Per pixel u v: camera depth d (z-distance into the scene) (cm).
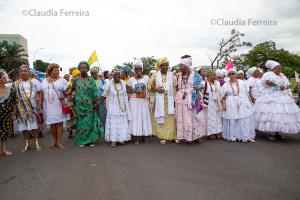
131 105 836
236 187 477
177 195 450
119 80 824
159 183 502
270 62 844
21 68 782
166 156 681
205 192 459
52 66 811
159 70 827
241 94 845
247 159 638
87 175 557
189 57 816
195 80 805
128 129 831
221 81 1010
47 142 912
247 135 828
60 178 545
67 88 834
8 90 747
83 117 826
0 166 642
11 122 757
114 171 576
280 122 800
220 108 885
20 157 717
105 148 795
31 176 564
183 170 570
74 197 455
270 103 826
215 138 904
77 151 766
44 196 463
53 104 798
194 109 804
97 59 1065
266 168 572
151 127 851
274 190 462
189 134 800
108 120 830
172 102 819
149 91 844
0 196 470
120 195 456
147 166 603
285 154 678
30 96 778
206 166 592
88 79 835
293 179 509
